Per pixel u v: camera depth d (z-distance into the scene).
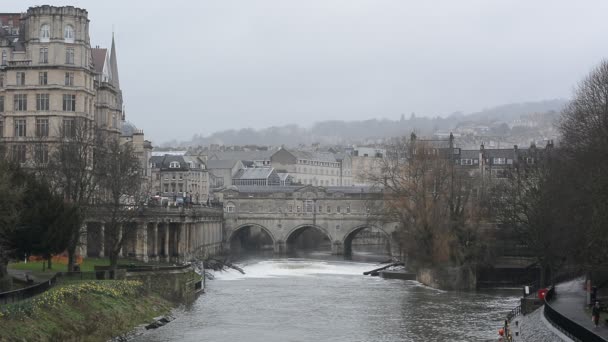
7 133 153.75
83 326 94.00
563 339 84.44
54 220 107.12
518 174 166.50
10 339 78.56
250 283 166.25
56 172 135.00
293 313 124.25
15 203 99.31
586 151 116.88
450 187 172.75
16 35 166.88
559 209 126.38
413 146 183.00
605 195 95.50
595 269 104.50
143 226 163.88
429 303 135.75
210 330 108.25
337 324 114.19
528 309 115.06
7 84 153.75
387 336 105.44
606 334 82.50
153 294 123.56
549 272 153.38
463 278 155.62
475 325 113.38
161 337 102.12
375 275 183.50
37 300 90.12
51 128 152.62
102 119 176.12
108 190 156.38
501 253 164.12
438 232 163.62
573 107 153.12
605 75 133.25
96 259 151.12
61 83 153.38
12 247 104.44
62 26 153.75
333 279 175.38
